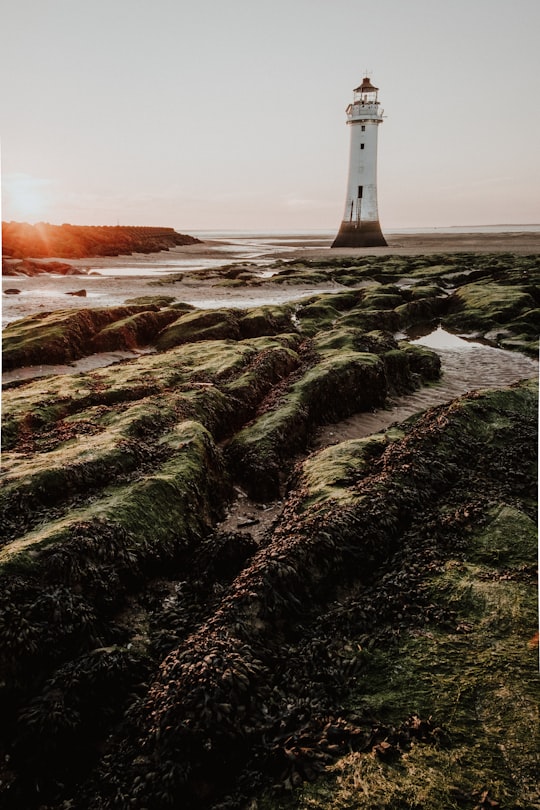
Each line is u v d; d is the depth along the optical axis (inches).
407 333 1162.0
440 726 202.7
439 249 3302.2
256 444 496.7
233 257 3201.3
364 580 310.3
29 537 304.0
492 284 1497.3
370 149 3358.8
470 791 176.6
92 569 290.2
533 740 192.2
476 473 417.1
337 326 1080.8
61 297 1486.2
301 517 351.6
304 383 631.2
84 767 214.5
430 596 279.4
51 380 668.1
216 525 401.1
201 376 679.1
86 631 259.4
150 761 203.6
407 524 354.0
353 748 199.2
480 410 506.3
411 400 727.7
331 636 261.7
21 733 218.4
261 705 224.4
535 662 227.6
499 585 278.4
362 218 3521.2
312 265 2326.5
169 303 1346.0
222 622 263.7
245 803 187.9
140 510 339.3
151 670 254.2
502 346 1037.2
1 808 200.1
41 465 382.6
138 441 438.0
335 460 435.5
